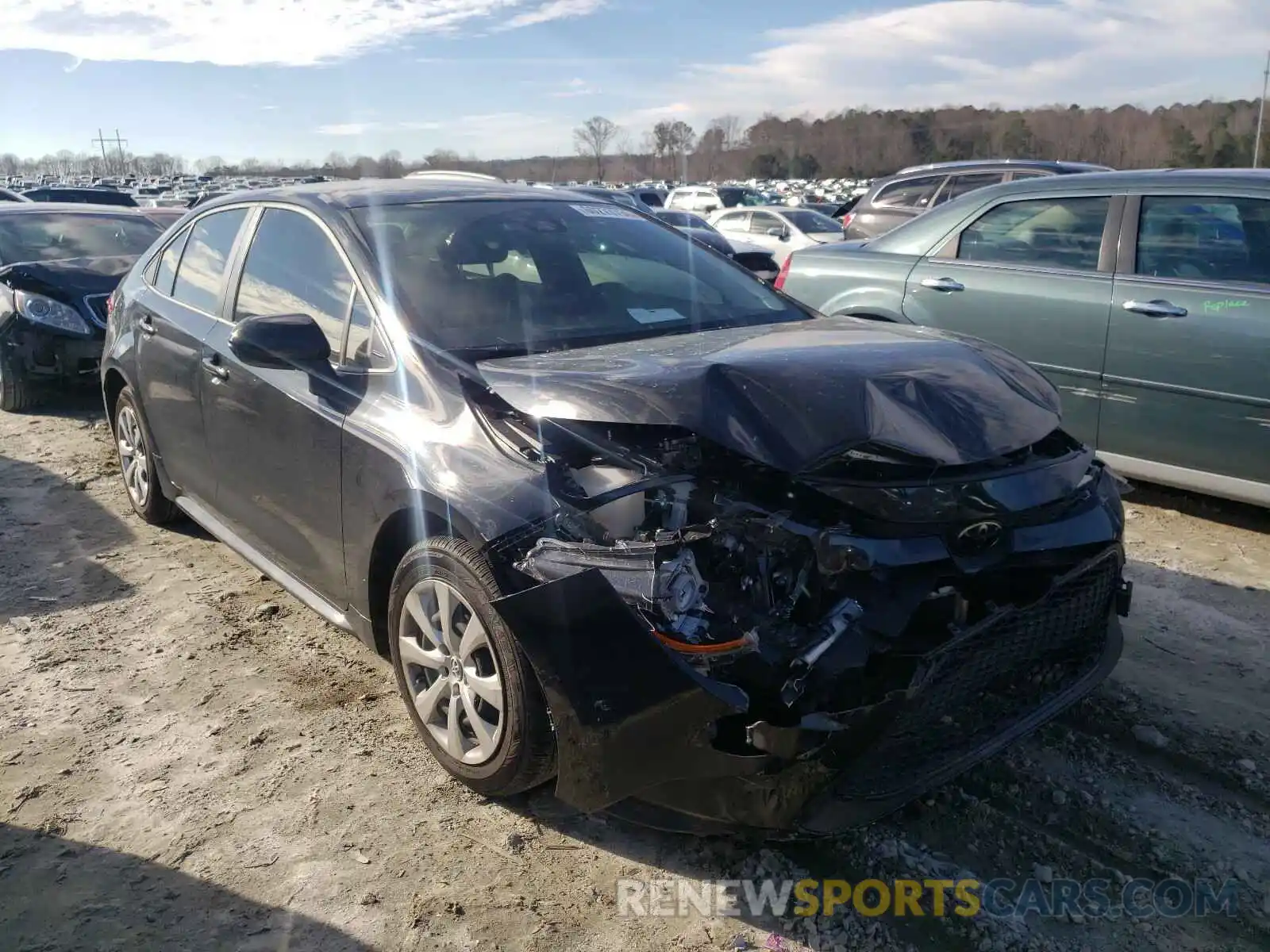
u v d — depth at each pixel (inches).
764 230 741.3
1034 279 213.8
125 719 134.1
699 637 94.0
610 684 95.7
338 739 129.6
